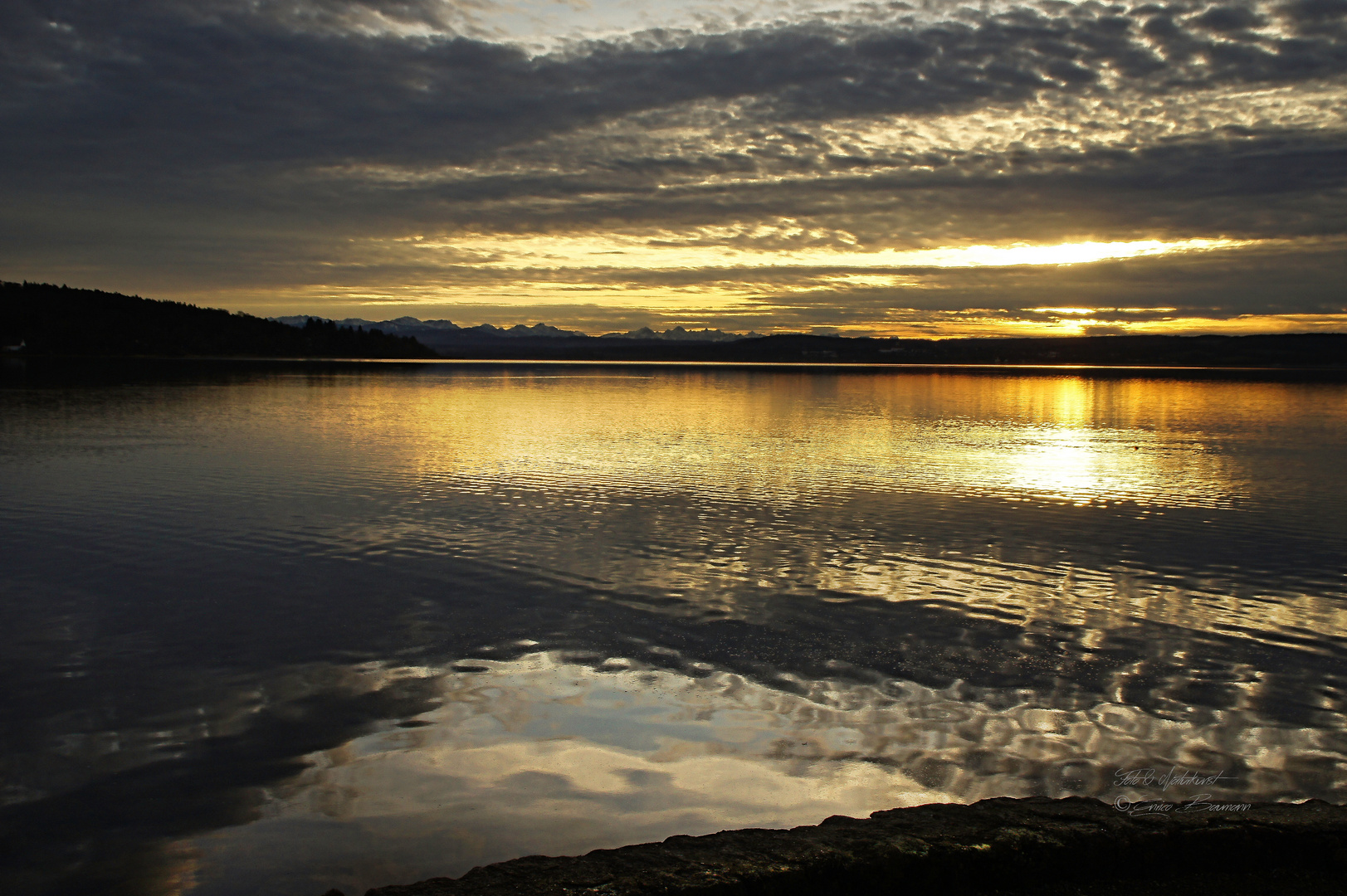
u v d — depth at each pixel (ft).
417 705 24.40
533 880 13.76
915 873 14.23
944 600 35.60
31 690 25.25
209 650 28.68
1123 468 78.59
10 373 263.90
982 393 234.17
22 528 46.60
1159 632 31.63
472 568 39.60
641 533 47.73
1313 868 14.80
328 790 19.60
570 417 127.95
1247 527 51.55
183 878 16.38
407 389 206.18
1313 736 22.82
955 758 21.31
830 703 24.77
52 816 18.54
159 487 60.13
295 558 41.14
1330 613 34.17
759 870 13.91
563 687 25.82
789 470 74.28
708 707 24.40
